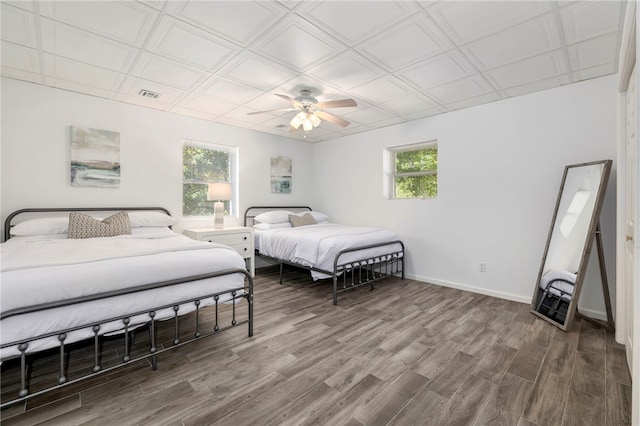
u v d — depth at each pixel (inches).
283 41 86.6
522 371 72.6
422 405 60.4
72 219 109.4
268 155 196.9
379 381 68.6
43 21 77.2
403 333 94.4
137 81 115.0
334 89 121.3
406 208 167.9
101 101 132.1
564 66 100.0
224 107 145.3
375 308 117.6
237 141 181.0
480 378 69.8
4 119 111.1
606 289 97.7
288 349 83.7
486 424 55.2
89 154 128.8
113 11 73.4
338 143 206.5
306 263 134.0
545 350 83.0
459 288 145.0
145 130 145.2
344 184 202.5
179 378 69.3
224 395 63.2
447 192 150.0
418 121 161.9
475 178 139.9
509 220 129.6
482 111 137.6
